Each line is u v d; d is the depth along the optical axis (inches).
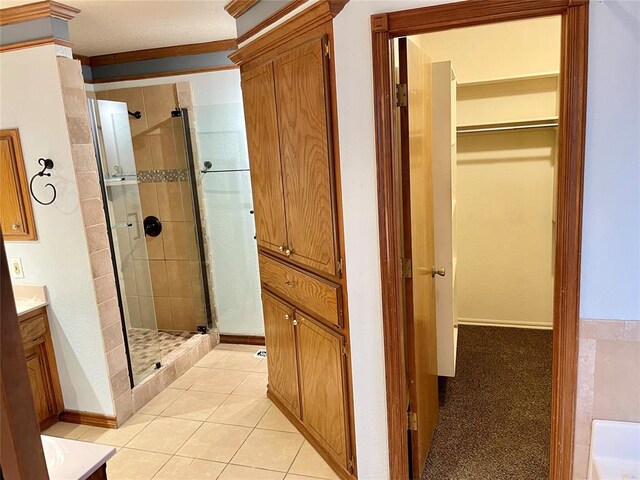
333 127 75.2
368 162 73.6
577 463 71.8
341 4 69.5
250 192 147.9
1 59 100.0
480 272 159.9
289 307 102.4
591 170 62.9
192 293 159.9
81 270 106.9
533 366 132.3
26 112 101.1
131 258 134.4
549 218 149.6
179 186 152.9
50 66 97.3
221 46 140.6
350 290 79.4
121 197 129.9
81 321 109.9
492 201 153.6
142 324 138.3
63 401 116.3
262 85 95.9
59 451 55.2
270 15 87.7
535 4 61.7
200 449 103.3
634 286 64.7
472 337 153.6
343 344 83.2
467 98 148.8
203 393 128.2
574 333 67.4
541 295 155.6
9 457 25.3
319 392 95.0
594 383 68.6
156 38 130.8
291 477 92.6
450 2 64.7
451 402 116.3
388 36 68.8
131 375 121.0
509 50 143.6
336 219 78.5
